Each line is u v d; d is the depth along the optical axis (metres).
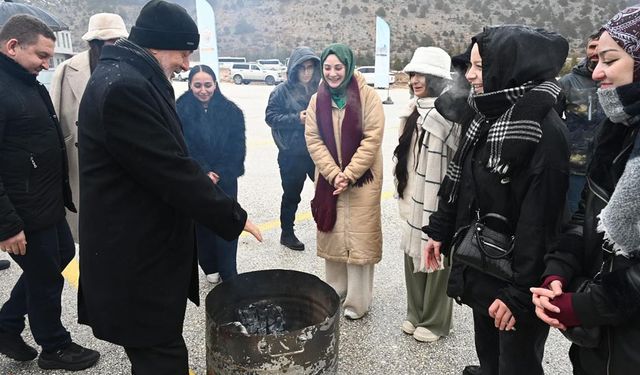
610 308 1.24
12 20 2.20
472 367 2.48
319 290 2.13
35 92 2.31
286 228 4.20
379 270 3.82
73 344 2.57
